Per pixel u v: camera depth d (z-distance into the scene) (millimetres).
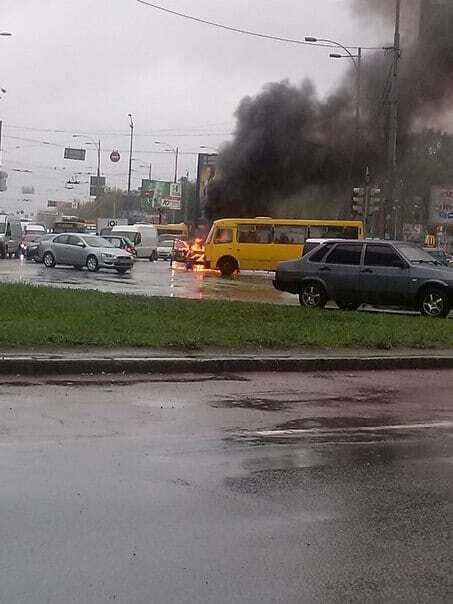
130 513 5484
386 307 20312
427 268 19578
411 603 4309
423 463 7102
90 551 4809
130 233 59344
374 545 5105
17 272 33781
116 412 8609
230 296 25531
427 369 13148
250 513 5605
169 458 6898
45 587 4309
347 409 9430
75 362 10867
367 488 6305
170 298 19641
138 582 4418
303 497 6012
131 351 11906
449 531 5406
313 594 4367
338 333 14672
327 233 39781
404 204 61688
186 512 5559
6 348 11406
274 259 39781
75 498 5730
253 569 4656
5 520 5246
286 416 8852
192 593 4316
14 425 7805
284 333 14156
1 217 51125
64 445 7152
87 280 30422
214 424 8273
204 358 11750
